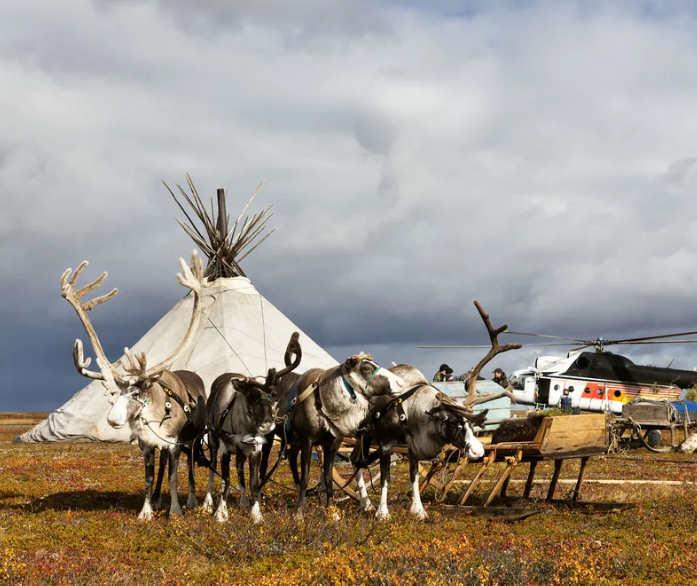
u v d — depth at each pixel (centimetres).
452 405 1040
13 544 930
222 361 2503
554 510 1159
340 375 1055
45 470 1770
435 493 1247
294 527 952
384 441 1104
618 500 1288
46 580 770
